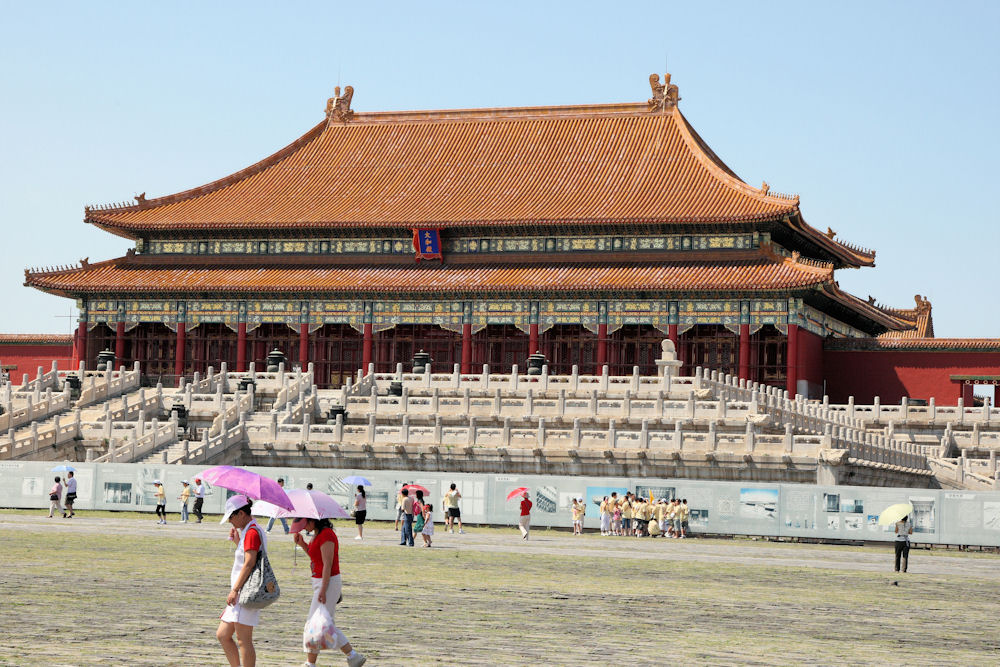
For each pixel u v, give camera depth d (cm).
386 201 13262
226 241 13462
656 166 13038
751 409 7931
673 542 6075
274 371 9981
